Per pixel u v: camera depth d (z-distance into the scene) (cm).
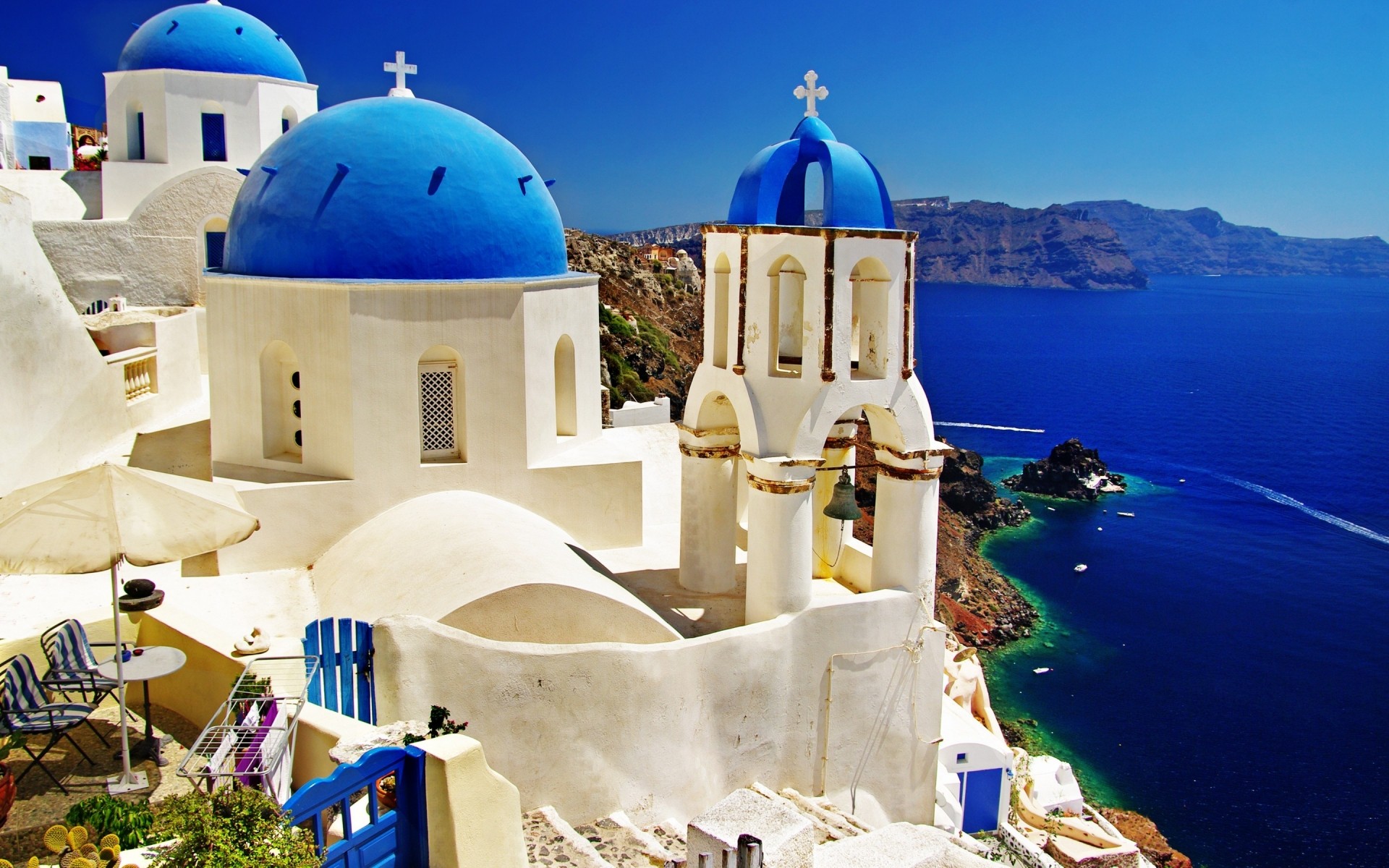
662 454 1966
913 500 1395
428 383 1481
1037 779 2306
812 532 1355
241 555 1385
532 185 1627
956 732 1848
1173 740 3819
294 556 1417
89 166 2742
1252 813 3297
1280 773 3606
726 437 1481
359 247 1437
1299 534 7269
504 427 1495
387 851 814
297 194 1469
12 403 1470
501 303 1467
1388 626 5384
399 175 1473
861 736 1398
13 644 1078
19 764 965
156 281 2278
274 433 1518
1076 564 6169
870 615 1380
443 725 1081
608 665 1180
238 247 1532
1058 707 4094
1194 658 4750
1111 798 3350
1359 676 4644
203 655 1067
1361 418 13050
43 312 1555
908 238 1347
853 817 1329
